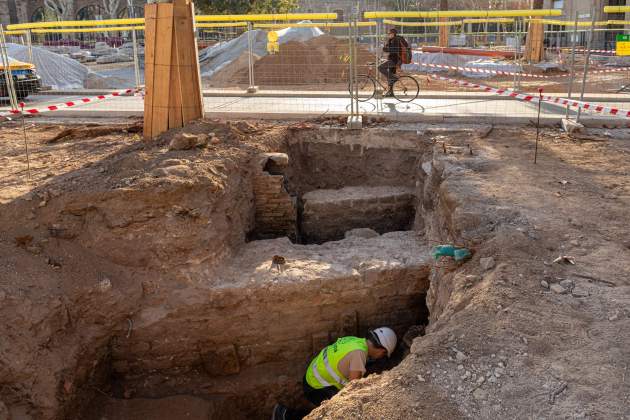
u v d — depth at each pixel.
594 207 5.57
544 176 6.57
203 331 5.79
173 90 8.41
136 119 10.48
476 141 8.35
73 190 6.08
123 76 18.94
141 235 5.76
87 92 14.39
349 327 6.07
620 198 5.84
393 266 5.99
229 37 21.89
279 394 5.96
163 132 8.46
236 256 6.42
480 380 3.27
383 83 15.03
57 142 8.84
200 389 5.82
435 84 15.48
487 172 6.75
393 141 8.80
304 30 16.95
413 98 11.33
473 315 3.82
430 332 4.04
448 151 7.73
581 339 3.54
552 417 2.98
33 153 8.05
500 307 3.87
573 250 4.69
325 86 15.09
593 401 3.05
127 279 5.64
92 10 43.06
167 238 5.77
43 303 4.92
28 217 5.77
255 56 16.11
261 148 7.93
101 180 6.35
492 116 9.60
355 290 5.93
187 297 5.66
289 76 15.80
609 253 4.62
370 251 6.47
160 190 5.85
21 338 4.68
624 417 2.93
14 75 12.76
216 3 23.75
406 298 6.13
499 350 3.48
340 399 3.34
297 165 9.02
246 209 7.20
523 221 5.20
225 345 5.90
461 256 4.82
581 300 3.96
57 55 16.53
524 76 17.06
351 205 8.19
